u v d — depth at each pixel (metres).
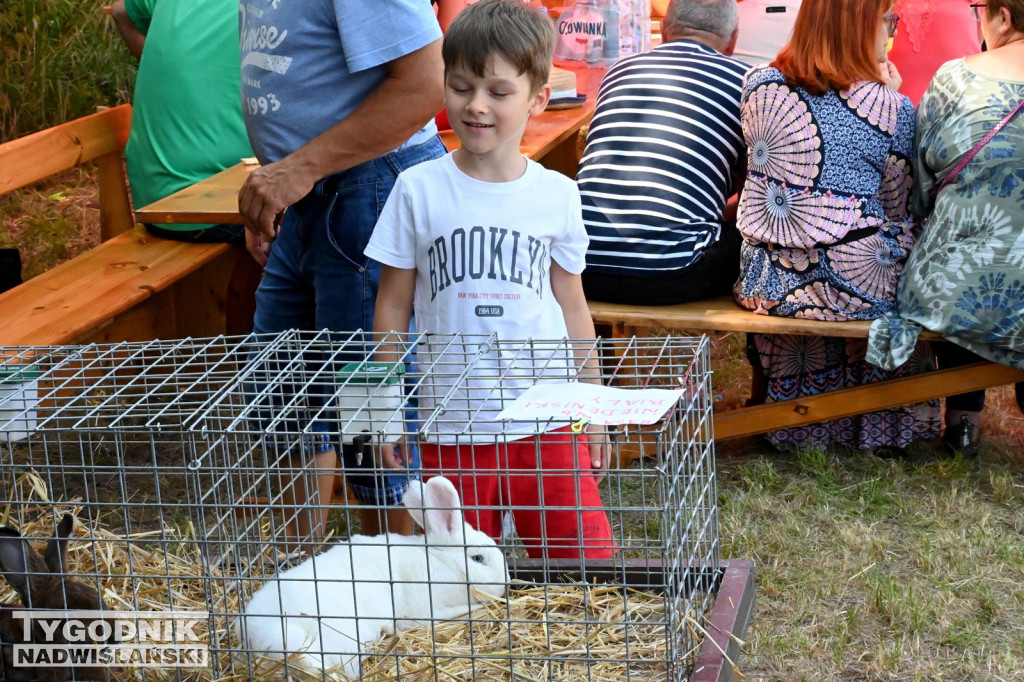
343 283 3.18
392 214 2.93
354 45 2.93
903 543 3.62
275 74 3.08
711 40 4.64
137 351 2.85
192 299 4.86
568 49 5.89
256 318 3.51
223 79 4.92
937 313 3.97
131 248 4.79
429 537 2.69
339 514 3.78
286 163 3.02
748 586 2.78
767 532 3.70
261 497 3.44
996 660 2.96
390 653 2.42
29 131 7.68
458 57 2.72
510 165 2.88
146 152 5.06
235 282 5.09
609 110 4.43
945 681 2.87
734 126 4.38
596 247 4.24
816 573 3.42
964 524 3.73
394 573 2.67
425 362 2.91
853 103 3.99
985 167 3.83
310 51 3.04
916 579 3.39
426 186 2.89
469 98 2.75
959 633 3.06
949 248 3.94
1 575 2.84
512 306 2.86
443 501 2.65
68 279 4.42
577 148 6.30
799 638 3.05
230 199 4.07
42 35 7.84
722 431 4.36
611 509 2.31
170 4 4.96
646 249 4.20
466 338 2.88
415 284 3.02
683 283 4.30
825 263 4.08
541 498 2.34
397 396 2.63
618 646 2.52
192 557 3.07
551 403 2.30
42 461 3.95
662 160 4.24
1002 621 3.16
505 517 3.08
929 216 4.07
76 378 2.74
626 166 4.27
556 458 2.93
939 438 4.41
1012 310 3.88
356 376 2.72
